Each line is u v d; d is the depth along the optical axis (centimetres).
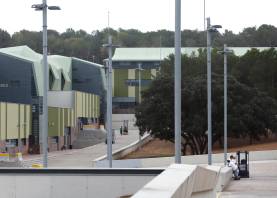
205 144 11531
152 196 1038
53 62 18525
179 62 2853
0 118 11369
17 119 12544
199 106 11281
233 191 4494
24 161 9719
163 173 1488
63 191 2662
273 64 13625
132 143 14038
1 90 13912
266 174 7412
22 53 16238
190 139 11881
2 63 13962
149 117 11269
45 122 4078
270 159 10525
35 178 2675
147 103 11312
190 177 1534
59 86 17888
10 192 2677
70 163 10056
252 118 11544
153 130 11312
